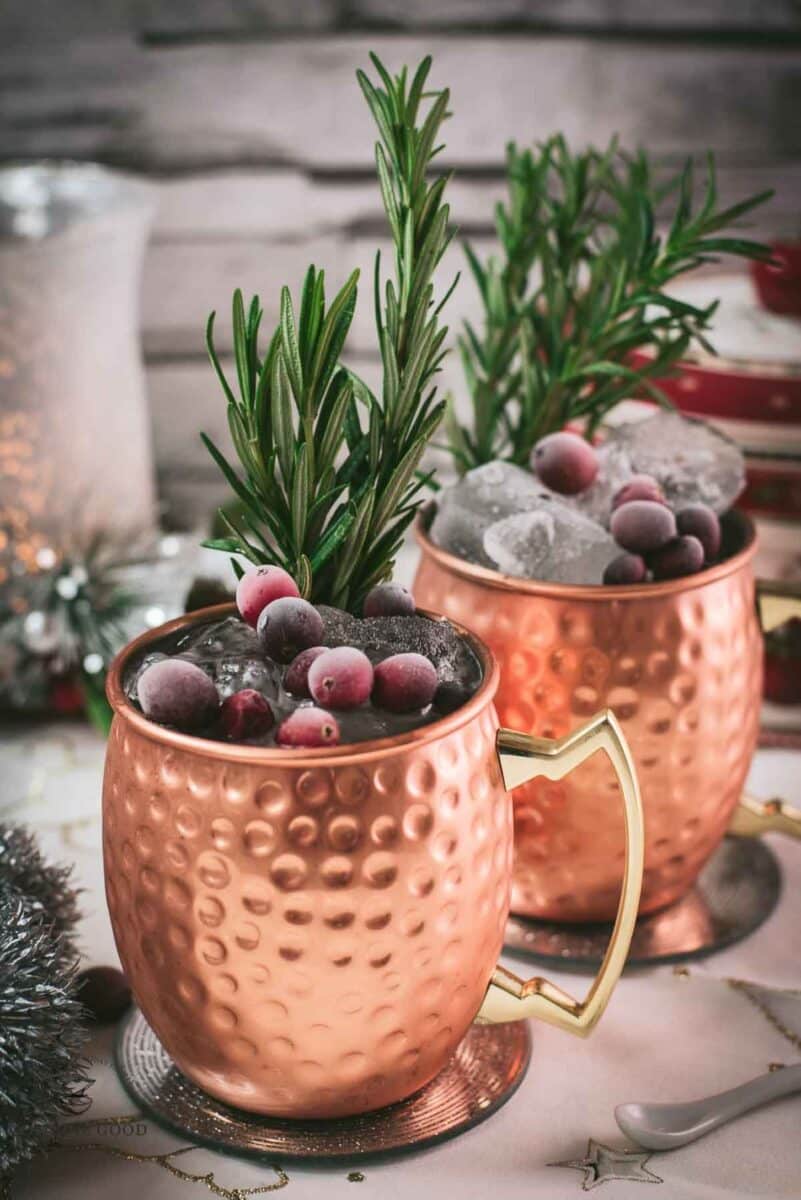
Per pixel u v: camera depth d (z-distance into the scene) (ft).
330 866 1.16
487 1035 1.42
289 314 1.24
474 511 1.49
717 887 1.64
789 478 1.87
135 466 2.35
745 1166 1.27
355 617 1.36
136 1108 1.34
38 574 2.05
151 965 1.23
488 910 1.25
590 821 1.44
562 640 1.41
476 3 2.52
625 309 1.57
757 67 2.53
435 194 1.29
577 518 1.45
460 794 1.20
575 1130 1.31
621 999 1.47
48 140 2.65
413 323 1.29
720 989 1.49
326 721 1.16
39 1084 1.20
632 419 1.92
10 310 2.09
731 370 1.84
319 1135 1.28
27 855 1.41
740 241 1.54
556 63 2.55
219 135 2.64
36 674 2.01
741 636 1.47
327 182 2.67
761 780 1.82
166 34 2.56
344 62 2.57
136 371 2.32
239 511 1.86
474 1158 1.28
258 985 1.19
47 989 1.21
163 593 2.08
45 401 2.15
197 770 1.17
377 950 1.19
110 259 2.15
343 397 1.29
